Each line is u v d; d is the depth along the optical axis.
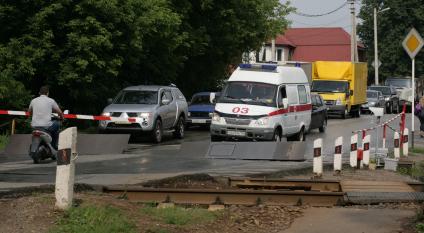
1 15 35.88
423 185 20.67
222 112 33.16
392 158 28.09
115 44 38.91
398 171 26.58
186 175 20.48
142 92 37.06
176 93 39.69
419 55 117.75
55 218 12.93
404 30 118.44
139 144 35.06
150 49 45.66
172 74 49.47
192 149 28.89
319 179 21.80
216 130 33.25
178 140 38.50
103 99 42.94
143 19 38.91
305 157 28.56
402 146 32.59
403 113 32.91
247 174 22.09
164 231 13.29
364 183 20.72
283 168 24.03
